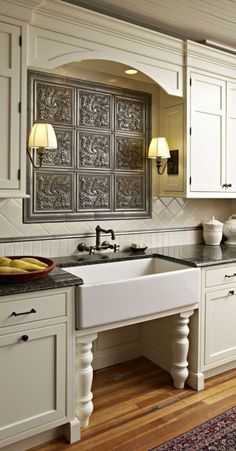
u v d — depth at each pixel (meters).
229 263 2.58
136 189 2.94
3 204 2.36
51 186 2.54
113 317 2.04
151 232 3.04
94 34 2.33
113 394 2.43
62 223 2.60
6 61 2.02
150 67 2.60
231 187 3.08
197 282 2.41
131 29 2.45
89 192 2.71
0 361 1.72
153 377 2.66
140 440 1.97
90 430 2.05
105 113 2.75
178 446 1.92
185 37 2.94
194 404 2.30
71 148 2.61
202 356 2.49
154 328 2.88
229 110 3.03
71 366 1.94
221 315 2.59
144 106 2.95
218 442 1.95
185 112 2.79
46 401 1.87
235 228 3.24
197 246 3.16
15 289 1.72
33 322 1.80
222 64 2.96
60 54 2.22
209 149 2.93
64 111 2.57
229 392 2.44
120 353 2.91
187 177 2.80
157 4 2.45
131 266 2.65
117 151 2.83
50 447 1.92
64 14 2.19
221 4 2.45
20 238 2.43
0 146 2.02
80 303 1.93
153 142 2.80
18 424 1.79
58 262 2.39
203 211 3.38
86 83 2.65
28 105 2.41
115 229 2.85
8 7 2.00
